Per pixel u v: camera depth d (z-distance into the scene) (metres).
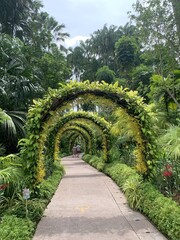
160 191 5.05
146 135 5.50
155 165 5.45
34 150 4.93
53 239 3.60
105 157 11.52
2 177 4.25
